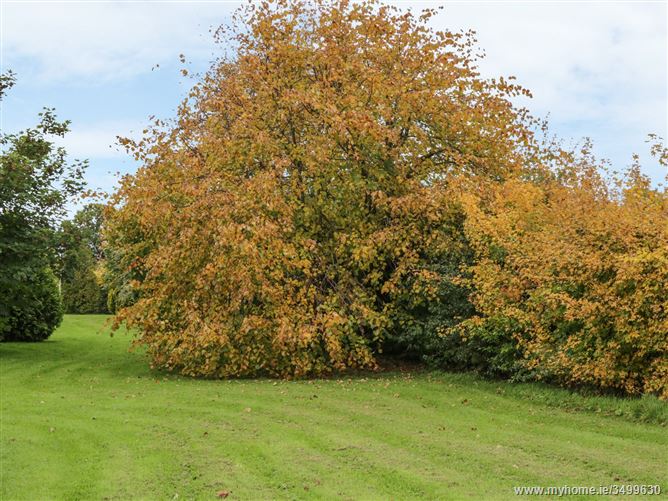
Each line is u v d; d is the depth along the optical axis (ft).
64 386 38.73
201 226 40.06
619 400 29.43
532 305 33.04
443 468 21.25
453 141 47.21
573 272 30.81
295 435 25.73
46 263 50.06
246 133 43.09
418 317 44.04
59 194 50.80
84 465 22.07
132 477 20.72
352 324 42.70
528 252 33.68
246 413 30.01
